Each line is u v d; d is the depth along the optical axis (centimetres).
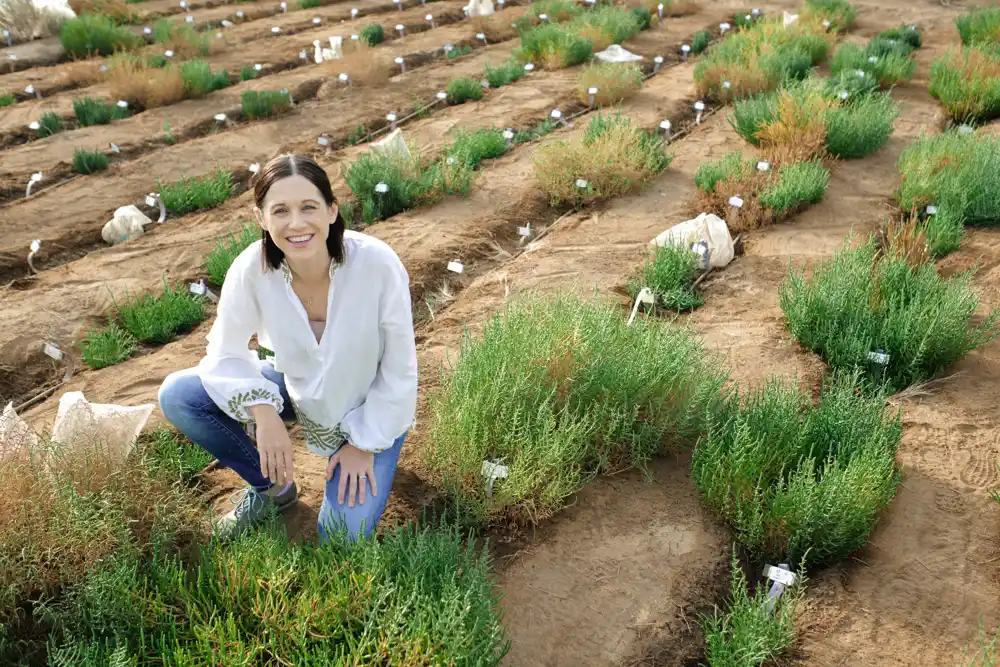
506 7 1691
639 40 1394
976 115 958
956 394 468
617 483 400
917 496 393
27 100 1118
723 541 367
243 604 293
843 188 760
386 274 296
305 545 323
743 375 482
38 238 714
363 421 316
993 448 425
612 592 341
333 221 286
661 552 360
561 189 750
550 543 365
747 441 371
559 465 366
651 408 404
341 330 297
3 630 287
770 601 322
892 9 1548
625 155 771
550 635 321
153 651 282
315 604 285
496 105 1057
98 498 327
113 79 1098
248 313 305
